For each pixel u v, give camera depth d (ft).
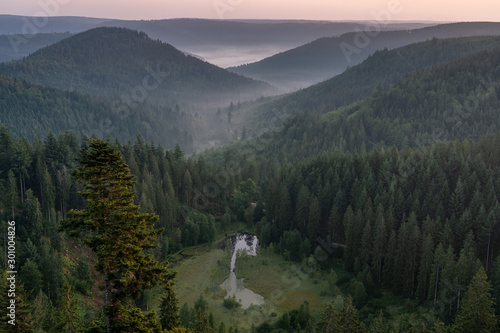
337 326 176.14
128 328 85.87
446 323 234.17
